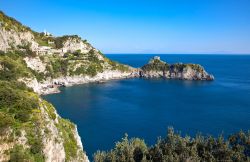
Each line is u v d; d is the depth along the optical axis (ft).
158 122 378.53
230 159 160.04
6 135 134.41
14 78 444.55
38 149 139.85
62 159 157.99
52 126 160.97
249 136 181.68
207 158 167.02
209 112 439.63
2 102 155.84
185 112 440.45
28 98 165.48
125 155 183.32
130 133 327.26
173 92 646.74
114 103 511.40
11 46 634.84
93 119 392.06
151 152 181.06
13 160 128.57
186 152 168.04
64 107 470.80
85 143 293.23
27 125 144.66
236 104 499.92
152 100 544.62
